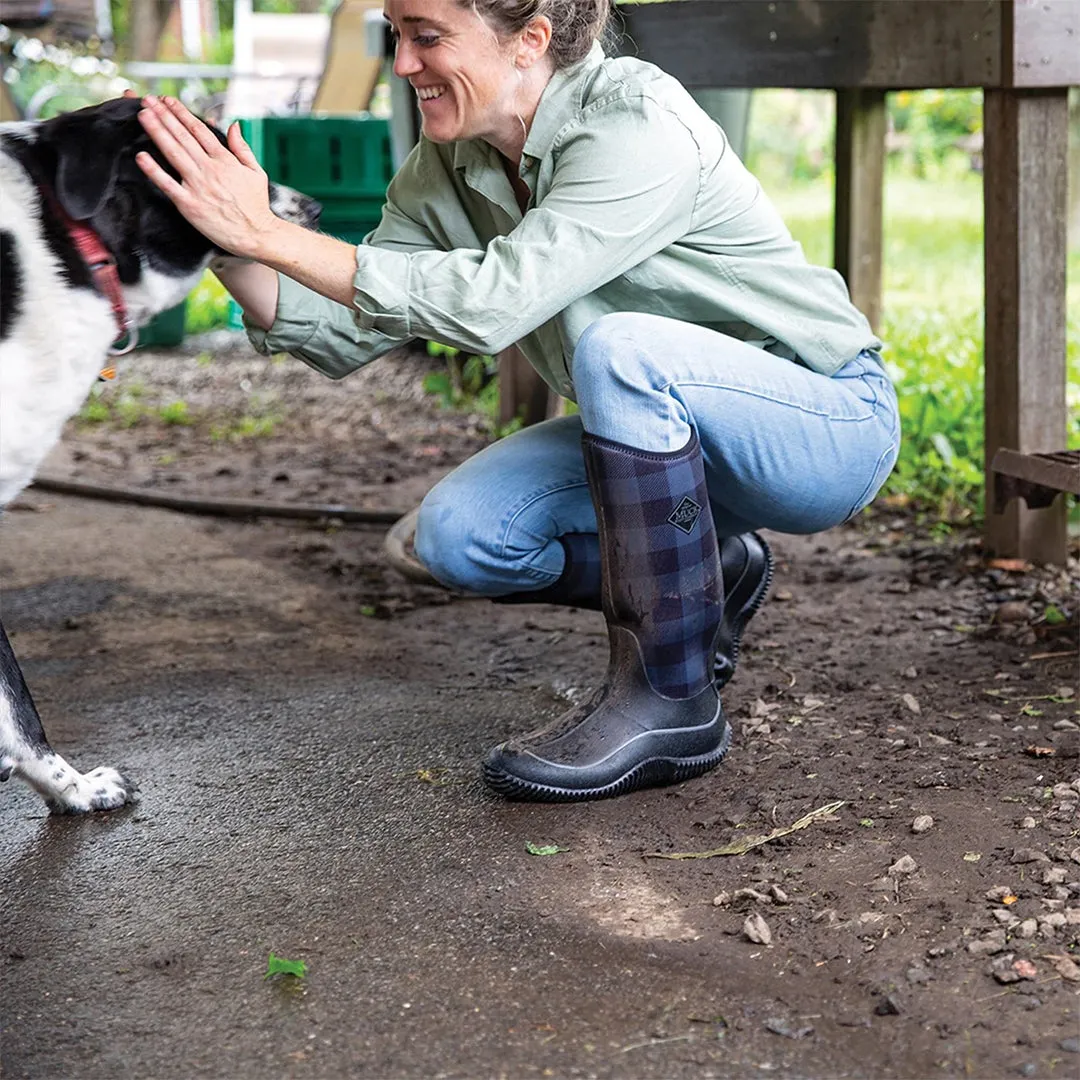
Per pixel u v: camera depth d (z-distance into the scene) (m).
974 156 12.65
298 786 2.59
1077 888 2.04
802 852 2.23
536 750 2.43
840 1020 1.79
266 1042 1.79
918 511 4.33
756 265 2.44
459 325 2.23
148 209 2.29
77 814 2.51
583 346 2.33
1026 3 3.38
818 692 2.94
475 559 2.54
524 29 2.25
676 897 2.12
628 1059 1.72
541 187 2.37
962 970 1.88
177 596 3.83
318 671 3.23
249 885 2.22
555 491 2.58
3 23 11.48
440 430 5.88
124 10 19.14
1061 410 3.64
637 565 2.39
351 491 4.92
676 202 2.29
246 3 14.27
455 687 3.10
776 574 3.83
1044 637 3.18
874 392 2.53
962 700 2.84
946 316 6.50
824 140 13.46
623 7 4.38
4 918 2.15
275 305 2.52
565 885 2.17
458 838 2.34
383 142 6.63
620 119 2.26
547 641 3.39
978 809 2.33
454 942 2.01
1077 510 3.90
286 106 11.14
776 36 4.01
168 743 2.83
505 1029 1.79
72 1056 1.77
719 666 2.86
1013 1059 1.69
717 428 2.40
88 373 2.31
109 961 2.01
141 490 4.86
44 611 3.72
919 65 3.66
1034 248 3.54
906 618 3.40
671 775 2.49
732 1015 1.81
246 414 6.31
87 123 2.22
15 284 2.19
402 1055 1.75
